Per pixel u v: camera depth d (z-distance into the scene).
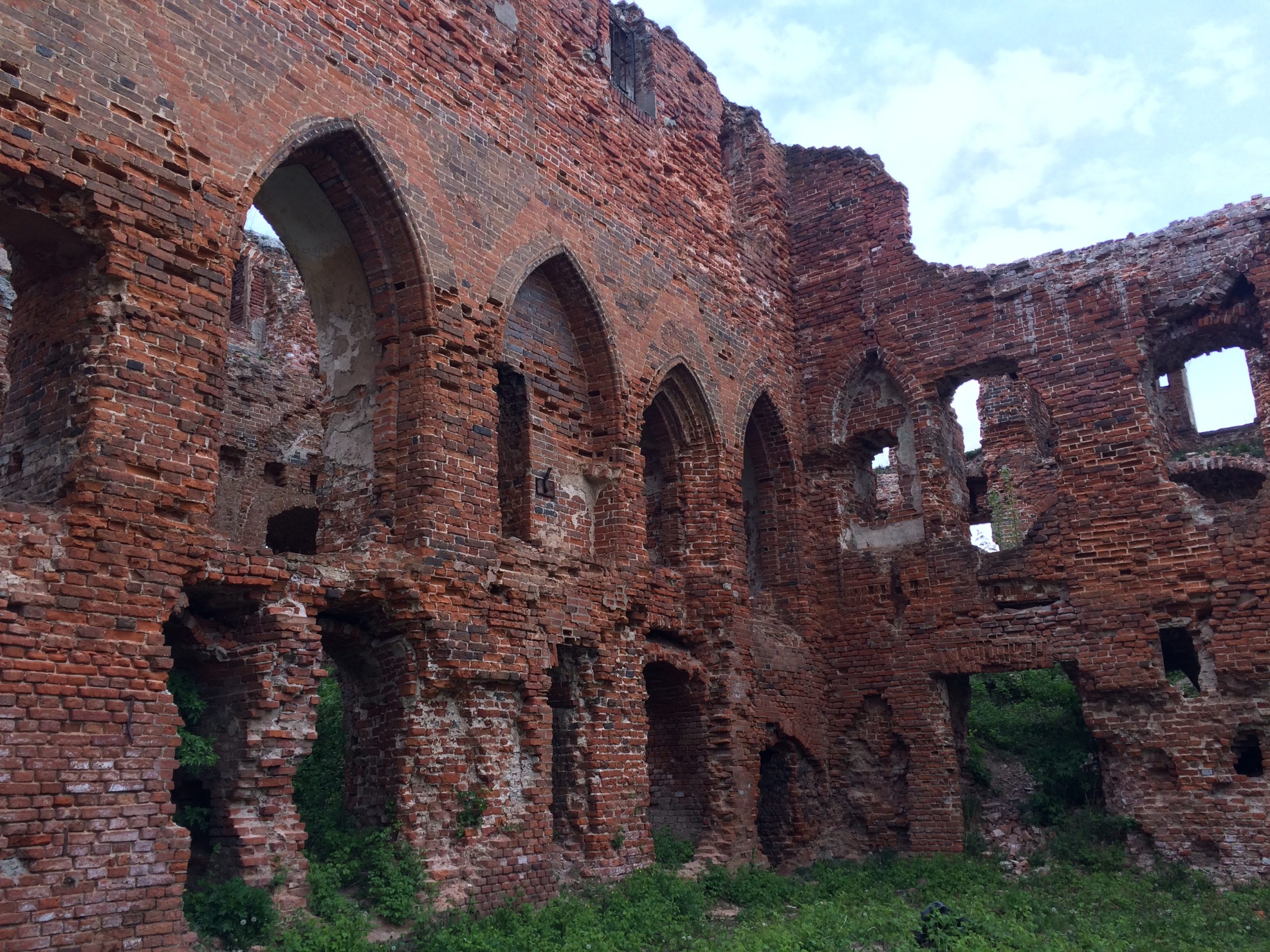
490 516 11.75
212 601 9.55
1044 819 16.23
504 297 12.55
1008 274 17.58
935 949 10.77
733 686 15.20
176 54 9.35
